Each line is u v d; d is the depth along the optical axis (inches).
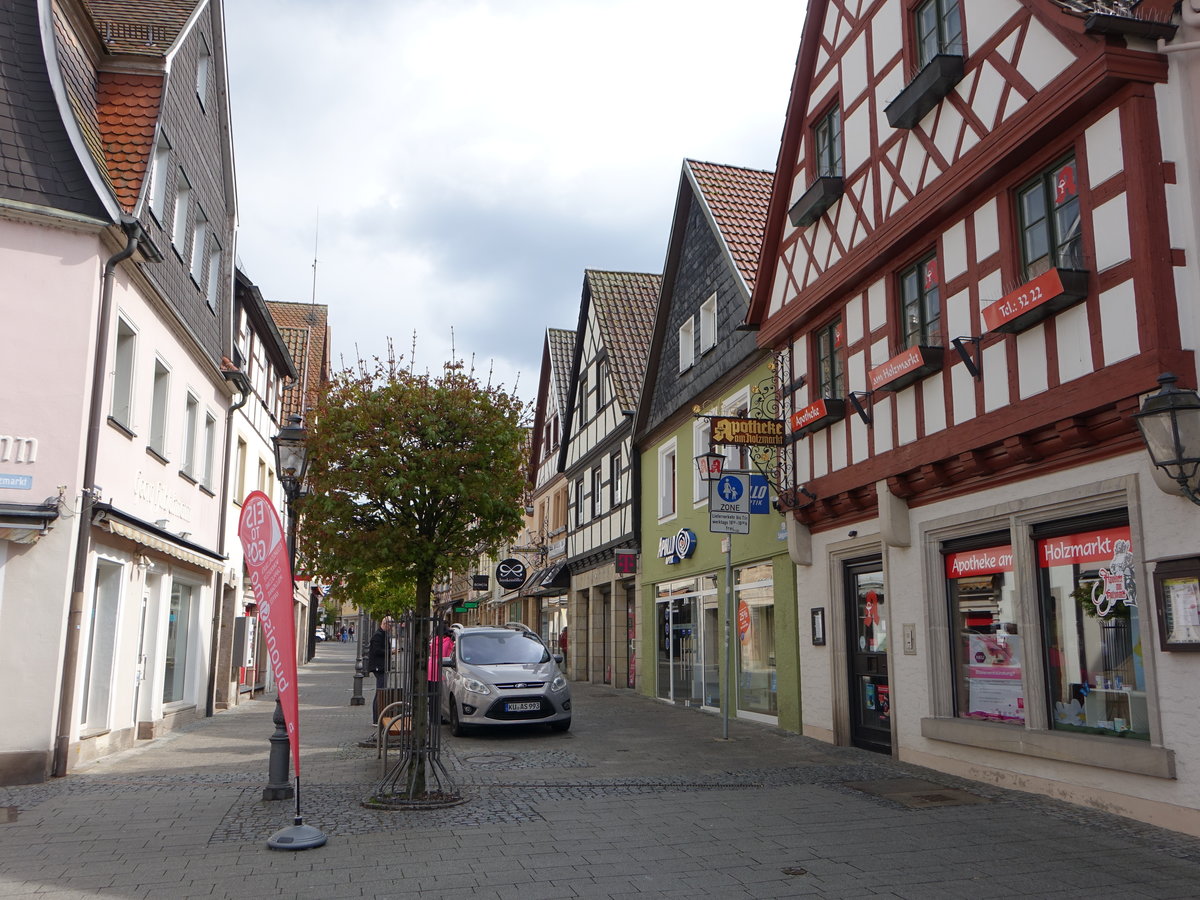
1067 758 318.0
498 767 429.1
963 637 392.5
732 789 367.9
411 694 349.1
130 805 339.9
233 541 781.3
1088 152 306.7
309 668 1514.5
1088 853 259.3
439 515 472.4
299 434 378.9
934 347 381.4
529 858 261.3
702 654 693.9
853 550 471.5
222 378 686.5
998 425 343.9
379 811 325.4
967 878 238.7
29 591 397.1
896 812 318.7
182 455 591.5
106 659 474.3
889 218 416.8
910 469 400.8
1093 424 305.4
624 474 902.4
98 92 479.8
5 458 400.5
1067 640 331.9
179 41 526.0
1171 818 279.0
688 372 725.9
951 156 372.8
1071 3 309.7
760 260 551.2
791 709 541.0
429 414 460.8
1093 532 320.8
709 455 522.9
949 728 382.6
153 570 553.0
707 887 233.1
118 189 452.1
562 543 1147.3
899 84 416.2
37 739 391.5
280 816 318.7
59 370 412.2
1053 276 303.1
